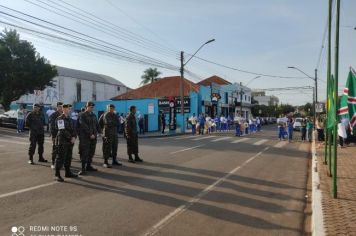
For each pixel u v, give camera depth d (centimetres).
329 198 848
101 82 7650
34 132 1320
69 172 1077
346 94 948
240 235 627
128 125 1377
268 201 853
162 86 5853
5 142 2048
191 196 876
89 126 1144
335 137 863
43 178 1056
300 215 752
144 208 770
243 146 2111
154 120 4081
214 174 1165
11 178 1052
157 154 1641
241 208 789
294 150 1967
